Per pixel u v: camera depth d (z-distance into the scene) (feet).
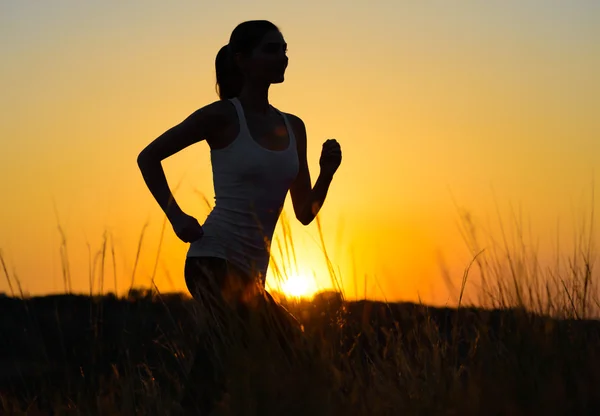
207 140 14.78
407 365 13.47
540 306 13.53
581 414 11.83
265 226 14.66
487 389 12.18
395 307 14.33
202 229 14.35
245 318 13.71
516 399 11.99
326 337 13.75
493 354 12.93
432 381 13.00
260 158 14.42
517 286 13.50
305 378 12.49
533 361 12.50
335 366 13.42
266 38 14.82
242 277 14.30
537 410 11.88
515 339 12.71
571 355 12.67
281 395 12.39
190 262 14.46
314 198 15.70
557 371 12.34
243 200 14.43
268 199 14.57
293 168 14.80
